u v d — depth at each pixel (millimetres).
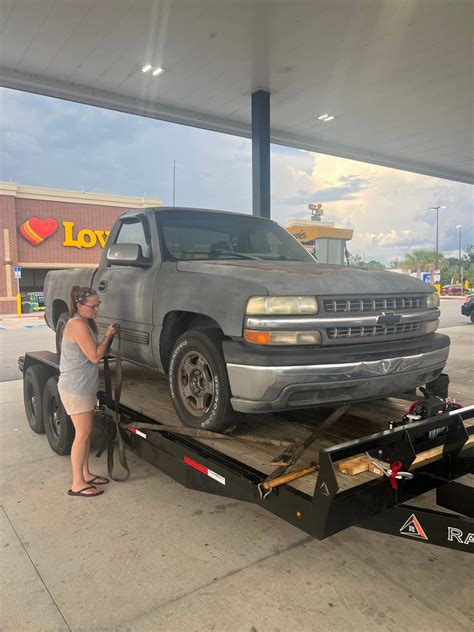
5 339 15086
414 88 11016
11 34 8594
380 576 2762
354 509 2516
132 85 10758
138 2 7637
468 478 3947
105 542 3146
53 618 2447
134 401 4562
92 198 31781
